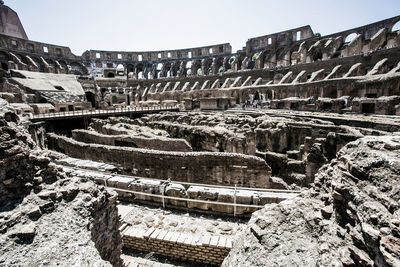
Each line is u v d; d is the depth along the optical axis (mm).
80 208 5816
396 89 29688
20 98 44406
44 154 6762
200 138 20719
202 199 9375
